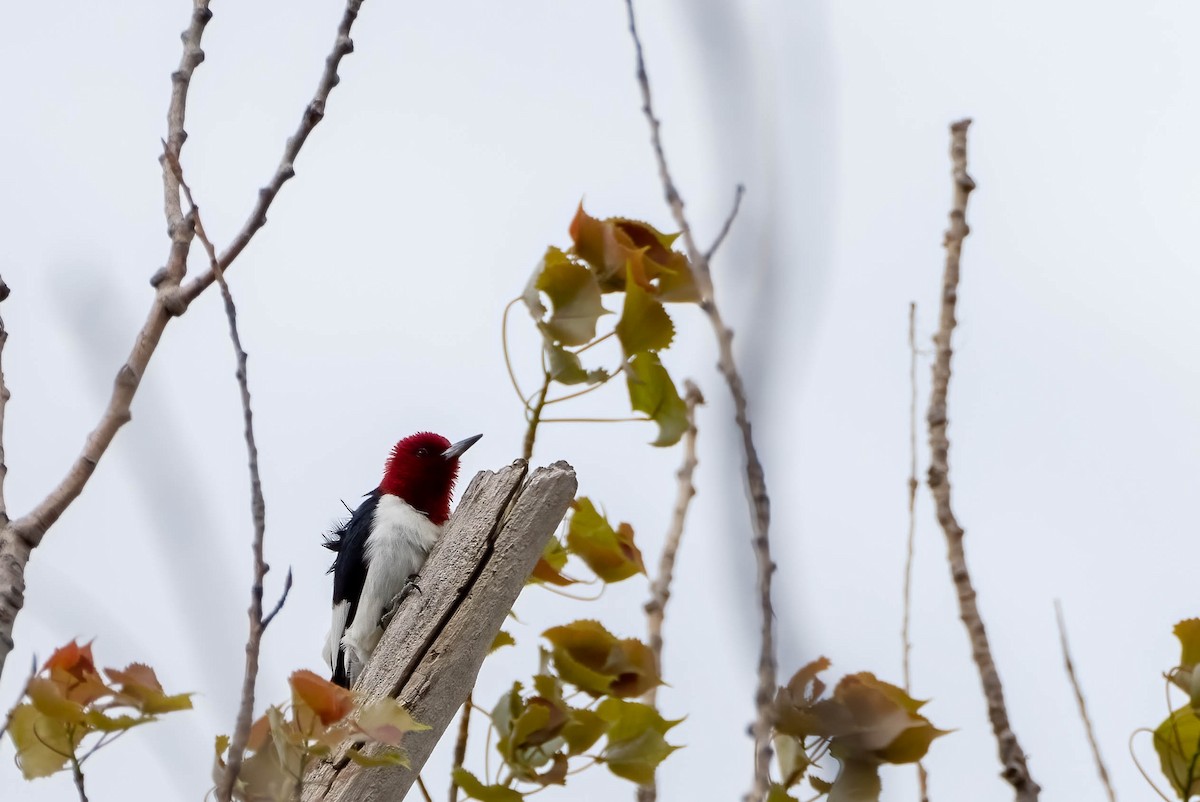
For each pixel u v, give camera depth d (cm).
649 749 810
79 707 641
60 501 677
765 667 479
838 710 693
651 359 866
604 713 821
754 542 477
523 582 884
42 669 657
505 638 953
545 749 816
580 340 855
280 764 670
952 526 784
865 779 684
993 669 714
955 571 764
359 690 861
